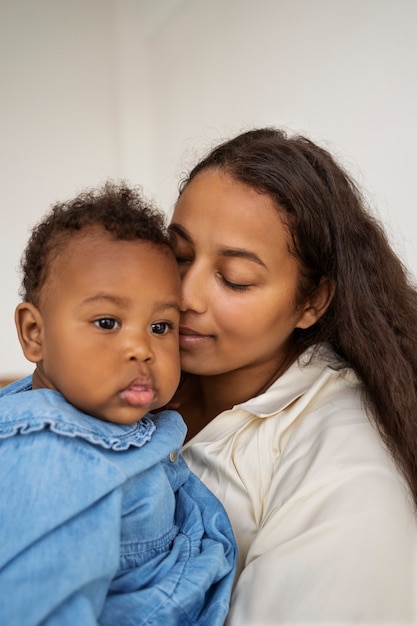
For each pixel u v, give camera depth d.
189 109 3.27
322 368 1.07
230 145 1.04
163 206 3.46
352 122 2.33
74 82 3.54
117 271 0.80
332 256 1.05
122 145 3.62
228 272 0.96
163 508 0.83
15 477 0.71
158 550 0.83
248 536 0.94
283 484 0.90
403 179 2.14
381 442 0.93
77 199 0.93
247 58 2.86
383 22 2.19
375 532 0.79
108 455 0.78
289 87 2.62
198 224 0.97
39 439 0.73
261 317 0.99
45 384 0.85
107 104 3.62
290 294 1.01
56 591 0.66
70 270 0.80
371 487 0.83
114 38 3.60
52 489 0.70
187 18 3.21
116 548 0.71
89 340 0.79
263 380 1.11
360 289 1.07
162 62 3.45
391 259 1.13
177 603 0.77
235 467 0.98
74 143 3.55
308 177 1.02
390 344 1.04
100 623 0.73
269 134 1.09
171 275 0.86
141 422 0.87
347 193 1.09
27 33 3.41
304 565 0.78
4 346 3.34
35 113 3.45
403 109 2.13
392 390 1.00
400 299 1.11
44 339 0.82
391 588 0.77
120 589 0.77
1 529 0.68
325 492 0.84
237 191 0.97
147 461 0.81
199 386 1.18
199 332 0.99
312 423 0.96
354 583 0.76
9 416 0.75
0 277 3.36
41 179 3.49
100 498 0.72
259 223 0.96
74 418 0.76
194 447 1.03
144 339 0.81
